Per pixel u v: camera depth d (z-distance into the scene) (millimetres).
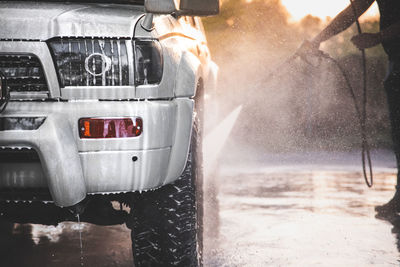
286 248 6141
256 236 6625
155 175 4332
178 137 4570
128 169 4223
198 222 5445
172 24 5102
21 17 4211
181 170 4629
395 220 7469
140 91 4297
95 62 4223
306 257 5824
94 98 4219
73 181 4102
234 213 7879
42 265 5582
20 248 6117
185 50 5016
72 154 4102
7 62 4184
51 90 4160
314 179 11383
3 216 4516
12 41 4156
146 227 4605
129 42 4293
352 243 6336
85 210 4730
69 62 4195
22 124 4090
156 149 4297
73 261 5727
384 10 8125
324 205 8469
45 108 4141
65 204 4125
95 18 4281
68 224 7129
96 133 4156
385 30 7840
